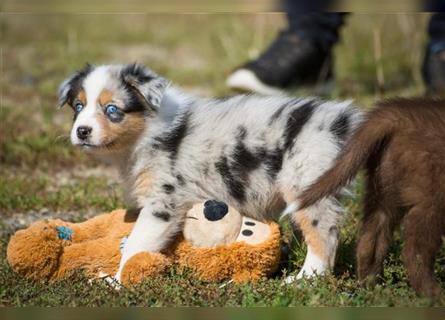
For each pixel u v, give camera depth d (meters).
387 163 7.43
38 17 23.30
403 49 17.00
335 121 8.20
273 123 8.30
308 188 7.60
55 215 10.55
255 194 8.36
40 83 17.08
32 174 12.23
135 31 22.73
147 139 8.37
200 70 17.95
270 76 14.50
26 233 8.01
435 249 7.33
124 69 8.49
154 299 7.48
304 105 8.38
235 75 14.73
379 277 7.89
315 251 8.11
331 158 8.07
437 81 13.89
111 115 8.28
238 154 8.31
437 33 13.99
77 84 8.55
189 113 8.55
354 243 8.73
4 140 13.04
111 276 8.13
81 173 12.35
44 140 12.99
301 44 14.64
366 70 16.59
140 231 8.21
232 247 7.96
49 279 7.99
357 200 9.59
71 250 8.14
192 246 8.18
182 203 8.30
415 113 7.39
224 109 8.55
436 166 7.21
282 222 9.14
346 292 7.69
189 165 8.34
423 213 7.26
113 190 11.03
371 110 7.64
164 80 8.44
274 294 7.58
